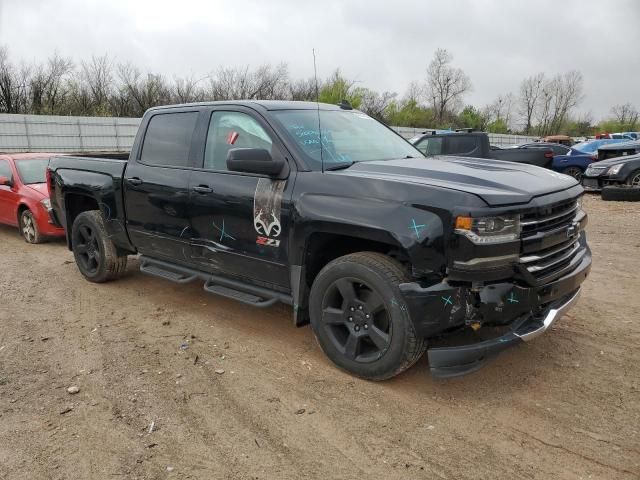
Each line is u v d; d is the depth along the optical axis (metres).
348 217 3.55
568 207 3.76
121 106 43.62
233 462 2.95
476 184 3.48
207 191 4.50
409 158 4.50
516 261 3.32
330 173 3.84
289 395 3.64
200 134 4.77
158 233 5.10
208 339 4.62
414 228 3.31
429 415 3.38
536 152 17.36
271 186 4.06
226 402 3.57
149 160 5.21
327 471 2.87
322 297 3.85
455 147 12.48
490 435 3.17
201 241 4.66
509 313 3.34
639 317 4.97
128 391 3.74
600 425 3.24
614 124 81.75
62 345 4.55
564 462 2.92
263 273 4.24
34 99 41.94
